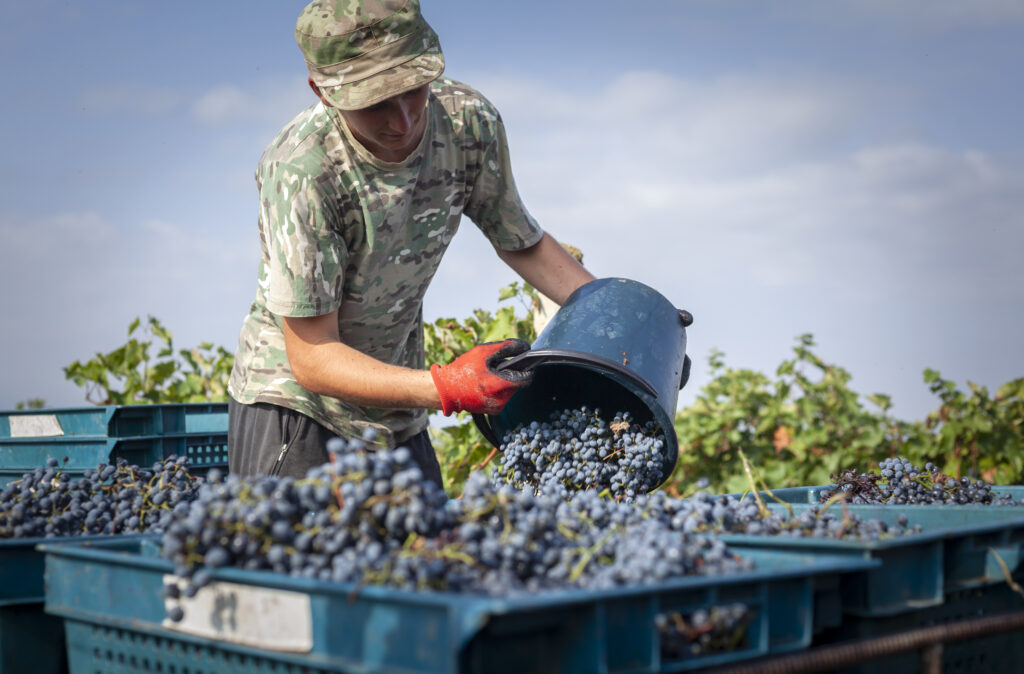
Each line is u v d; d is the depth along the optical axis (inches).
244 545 71.7
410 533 71.1
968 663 82.0
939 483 125.9
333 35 108.3
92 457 161.9
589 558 72.7
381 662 59.9
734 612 64.7
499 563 70.3
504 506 75.7
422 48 111.4
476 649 56.4
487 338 219.1
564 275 147.6
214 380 301.3
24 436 172.6
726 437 311.1
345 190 121.5
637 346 121.8
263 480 75.8
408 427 143.9
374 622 60.4
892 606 76.5
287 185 117.0
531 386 134.4
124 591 78.1
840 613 75.3
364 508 71.1
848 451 309.0
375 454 76.2
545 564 72.1
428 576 63.8
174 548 70.8
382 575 64.5
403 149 122.2
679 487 310.5
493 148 135.9
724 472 311.7
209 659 72.8
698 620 63.5
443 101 131.2
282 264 117.4
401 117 113.3
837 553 75.2
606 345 120.6
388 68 108.7
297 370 120.6
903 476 127.3
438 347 229.6
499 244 145.8
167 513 104.6
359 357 118.6
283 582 65.4
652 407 117.2
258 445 131.8
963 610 84.7
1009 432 306.7
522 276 150.0
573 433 121.8
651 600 61.3
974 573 83.6
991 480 307.0
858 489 127.3
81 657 83.4
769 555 79.3
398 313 137.6
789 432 313.0
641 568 67.1
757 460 310.7
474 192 138.5
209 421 173.9
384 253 128.3
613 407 133.3
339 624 62.6
